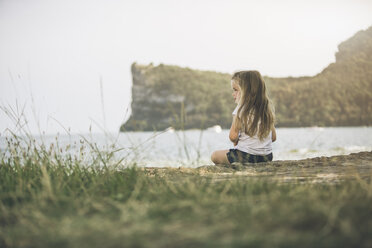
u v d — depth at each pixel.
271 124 3.38
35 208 1.60
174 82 69.00
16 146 2.49
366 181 2.02
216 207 1.50
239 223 1.27
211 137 26.17
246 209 1.43
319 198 1.54
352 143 12.45
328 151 7.41
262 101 3.32
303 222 1.24
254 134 3.29
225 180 2.29
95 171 2.52
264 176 2.42
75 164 2.44
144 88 75.81
